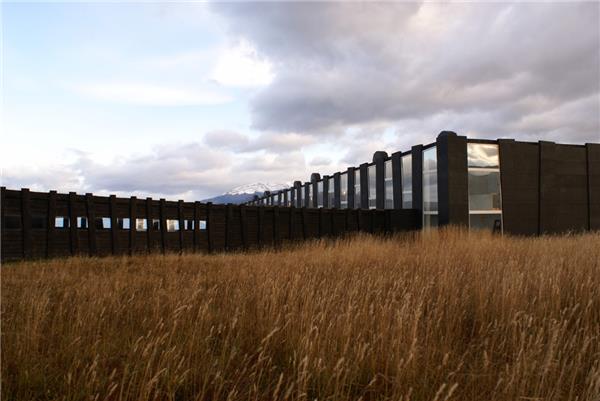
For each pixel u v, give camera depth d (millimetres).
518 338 3830
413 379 3010
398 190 24422
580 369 3115
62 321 4387
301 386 2926
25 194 13445
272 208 19641
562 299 5242
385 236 20031
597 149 23156
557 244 10547
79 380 2961
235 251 18406
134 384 2865
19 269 9672
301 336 3629
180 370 3188
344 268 8070
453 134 20266
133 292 5719
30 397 2916
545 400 2764
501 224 20719
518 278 5355
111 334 3980
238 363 3525
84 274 8656
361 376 3205
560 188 22156
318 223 20859
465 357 3705
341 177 33188
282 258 10914
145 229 16391
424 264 7969
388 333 3768
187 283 6918
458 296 5445
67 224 14570
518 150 21469
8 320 4551
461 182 20000
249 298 5434
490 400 2873
